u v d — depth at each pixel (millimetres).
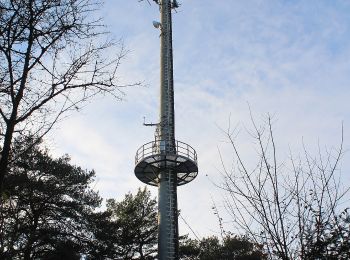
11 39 10023
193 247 38719
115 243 35312
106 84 11055
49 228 29859
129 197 42062
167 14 49844
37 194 30266
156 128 41875
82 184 34062
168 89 44594
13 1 10273
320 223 9258
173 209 38438
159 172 40000
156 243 39438
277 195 9758
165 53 47156
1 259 11906
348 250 8930
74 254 29812
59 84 10508
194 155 40094
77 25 11047
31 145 10414
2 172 8930
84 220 32938
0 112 9422
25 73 9898
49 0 10531
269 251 9359
